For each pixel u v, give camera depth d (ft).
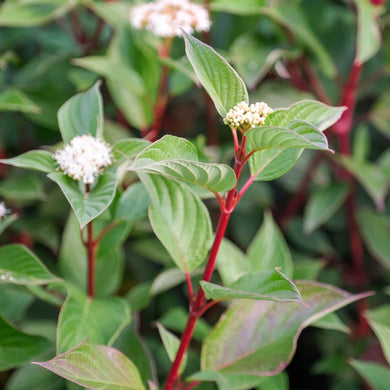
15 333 3.45
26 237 4.15
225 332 3.46
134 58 4.09
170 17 3.91
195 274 3.66
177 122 5.19
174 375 3.34
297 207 4.69
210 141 4.52
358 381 4.19
